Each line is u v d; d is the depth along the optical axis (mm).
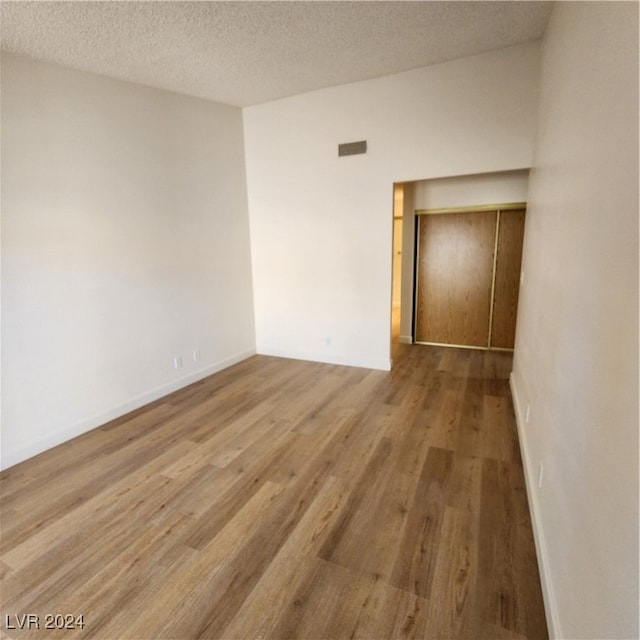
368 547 1902
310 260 4559
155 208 3584
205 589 1698
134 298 3465
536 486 2064
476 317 5223
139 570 1805
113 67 2986
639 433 793
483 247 5004
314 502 2240
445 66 3459
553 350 1844
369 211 4098
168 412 3471
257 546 1930
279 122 4336
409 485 2363
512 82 3246
